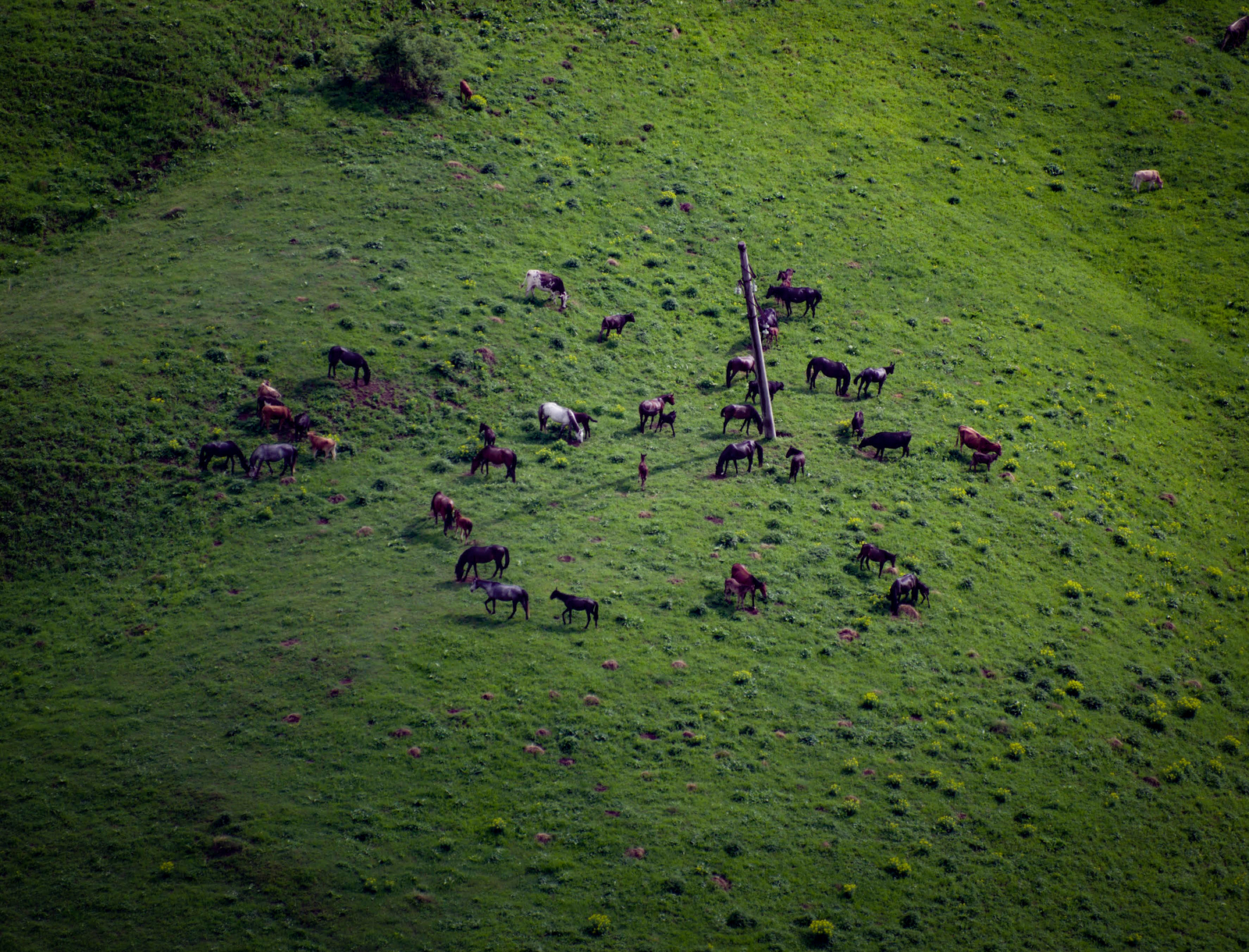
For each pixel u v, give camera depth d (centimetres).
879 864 2839
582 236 6153
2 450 4100
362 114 6694
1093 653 3847
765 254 6366
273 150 6341
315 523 3994
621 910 2623
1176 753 3475
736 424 4934
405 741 3052
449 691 3225
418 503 4138
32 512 3919
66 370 4503
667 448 4697
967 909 2761
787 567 3950
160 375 4572
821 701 3369
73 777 2920
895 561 3962
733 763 3086
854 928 2652
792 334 5741
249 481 4159
